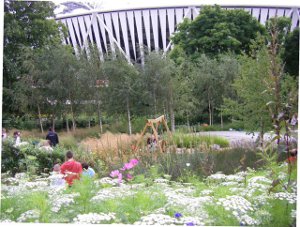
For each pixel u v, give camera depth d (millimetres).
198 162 7141
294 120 4004
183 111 18375
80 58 18266
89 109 18406
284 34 14984
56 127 20141
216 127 18031
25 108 18219
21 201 3896
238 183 4891
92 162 7879
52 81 17438
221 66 19484
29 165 7363
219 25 23906
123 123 18656
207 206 3768
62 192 3957
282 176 4156
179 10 39344
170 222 3203
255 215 3688
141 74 17891
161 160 7211
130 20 41219
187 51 25250
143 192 4070
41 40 20406
